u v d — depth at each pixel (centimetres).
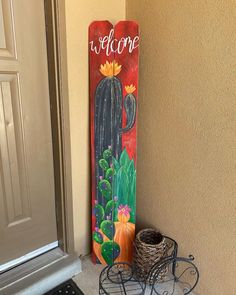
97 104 143
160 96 135
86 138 149
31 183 145
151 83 138
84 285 149
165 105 134
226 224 121
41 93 135
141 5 133
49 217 157
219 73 110
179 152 133
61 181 148
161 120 138
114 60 137
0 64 120
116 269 160
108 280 151
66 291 145
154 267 139
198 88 118
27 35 124
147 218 160
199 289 140
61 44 126
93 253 162
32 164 142
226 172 116
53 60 129
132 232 159
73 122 141
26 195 145
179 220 141
